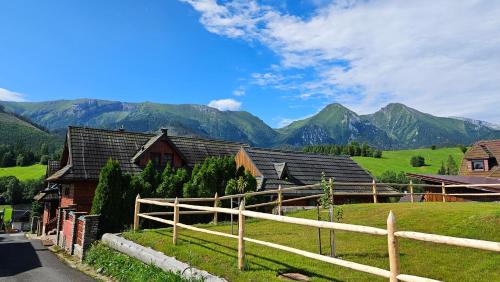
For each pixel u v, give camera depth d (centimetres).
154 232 1324
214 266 802
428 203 1556
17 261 1414
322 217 1427
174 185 2009
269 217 701
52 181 2359
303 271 730
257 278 691
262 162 2923
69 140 2508
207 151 3195
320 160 3338
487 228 952
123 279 1016
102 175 1761
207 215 2036
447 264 744
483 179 2605
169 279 829
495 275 670
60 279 1073
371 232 517
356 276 688
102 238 1395
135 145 2791
